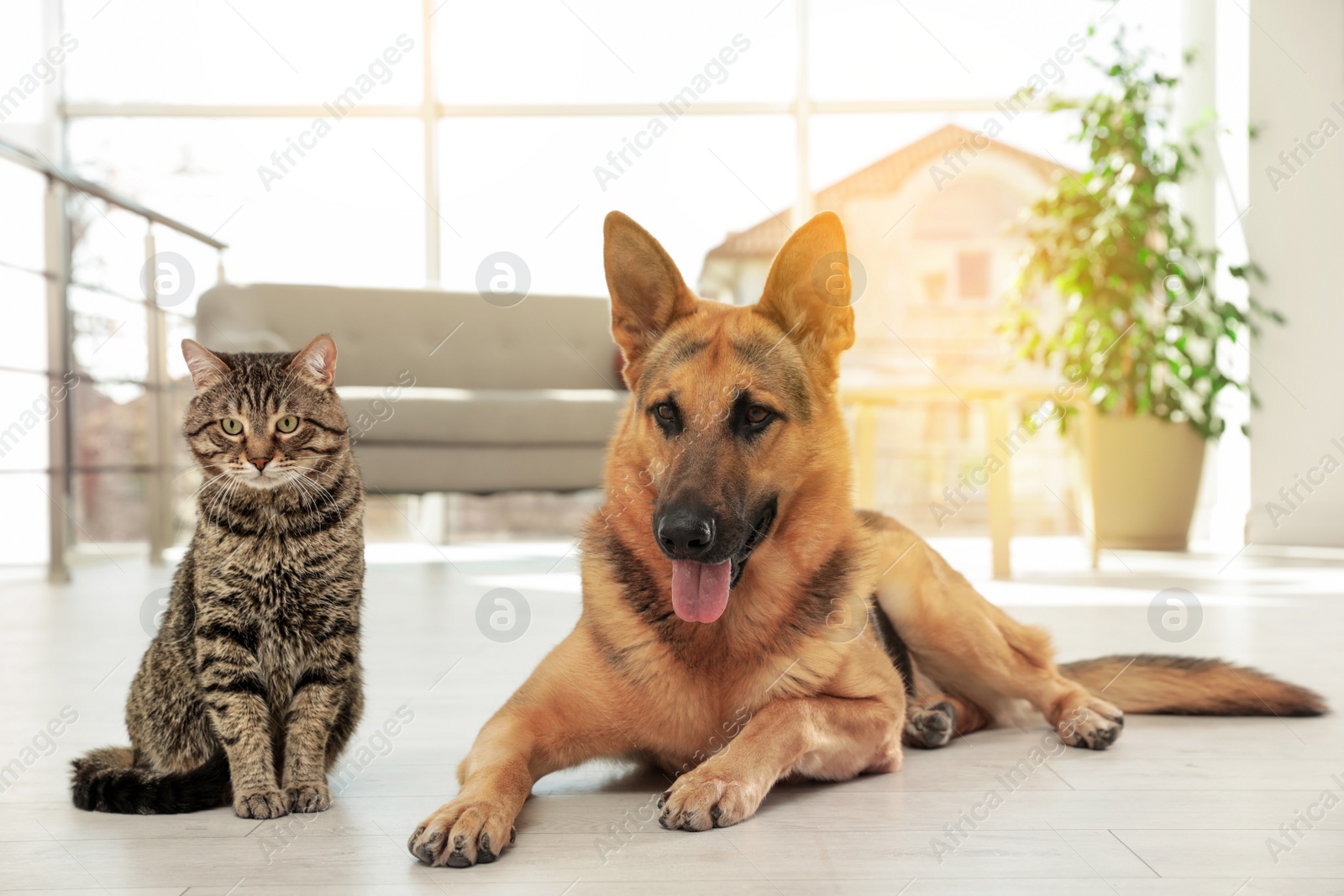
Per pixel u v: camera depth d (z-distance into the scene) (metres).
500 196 7.03
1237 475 6.46
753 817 1.62
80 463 6.33
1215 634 3.38
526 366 6.56
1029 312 6.82
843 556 1.93
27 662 3.11
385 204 6.92
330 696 1.82
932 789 1.79
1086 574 5.10
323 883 1.35
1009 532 4.95
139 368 5.95
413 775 1.93
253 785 1.69
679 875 1.36
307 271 6.78
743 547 1.76
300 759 1.76
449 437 5.48
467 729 2.30
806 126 7.13
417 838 1.42
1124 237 6.18
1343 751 2.03
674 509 1.68
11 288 5.48
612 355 6.67
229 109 6.98
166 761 1.87
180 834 1.58
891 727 1.87
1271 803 1.68
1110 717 2.10
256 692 1.76
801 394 1.90
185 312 6.34
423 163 7.06
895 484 7.08
